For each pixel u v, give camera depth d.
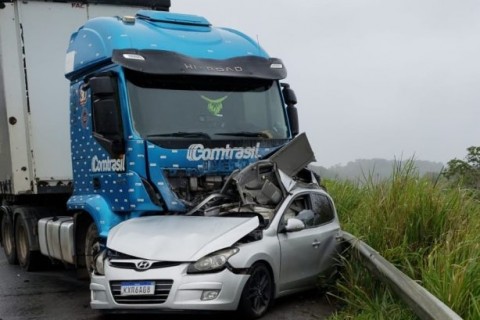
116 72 7.78
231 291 6.36
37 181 10.04
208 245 6.48
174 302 6.24
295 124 8.88
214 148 7.95
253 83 8.59
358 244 7.43
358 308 6.73
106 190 8.02
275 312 7.08
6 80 10.02
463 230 7.38
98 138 8.10
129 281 6.40
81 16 10.44
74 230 8.70
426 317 5.19
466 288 5.60
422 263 7.17
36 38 10.15
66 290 8.90
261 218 7.11
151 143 7.53
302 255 7.38
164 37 8.27
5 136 10.32
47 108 10.18
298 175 8.79
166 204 7.53
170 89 7.93
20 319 7.25
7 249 11.72
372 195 9.05
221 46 8.62
